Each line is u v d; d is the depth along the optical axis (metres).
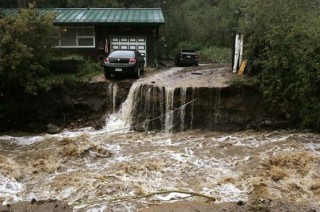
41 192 10.13
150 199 9.58
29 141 14.91
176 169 11.60
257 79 16.25
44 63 18.33
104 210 9.05
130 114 16.64
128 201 9.48
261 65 17.05
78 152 12.68
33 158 12.70
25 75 16.66
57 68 19.09
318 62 15.48
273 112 15.92
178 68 24.77
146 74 20.78
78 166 11.95
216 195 9.84
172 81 17.92
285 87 15.76
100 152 12.96
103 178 10.82
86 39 24.55
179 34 40.97
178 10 43.09
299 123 15.77
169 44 39.28
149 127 16.25
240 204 9.22
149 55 25.00
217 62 33.59
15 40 16.53
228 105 16.03
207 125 16.03
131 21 23.69
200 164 12.07
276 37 15.86
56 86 17.28
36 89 16.83
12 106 16.81
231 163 12.16
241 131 15.77
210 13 43.94
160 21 23.80
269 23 17.20
